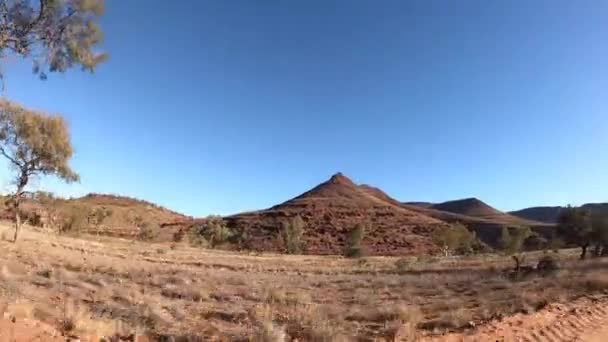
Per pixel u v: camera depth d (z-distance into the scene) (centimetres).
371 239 13825
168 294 1900
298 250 9675
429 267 4712
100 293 1662
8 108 3581
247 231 14312
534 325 1280
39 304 1162
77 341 838
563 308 1603
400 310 1439
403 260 4856
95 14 1251
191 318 1386
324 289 2498
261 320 1322
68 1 1218
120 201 17225
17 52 1177
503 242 6838
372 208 17175
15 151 3644
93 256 3547
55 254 3144
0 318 842
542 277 2753
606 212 5219
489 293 2048
